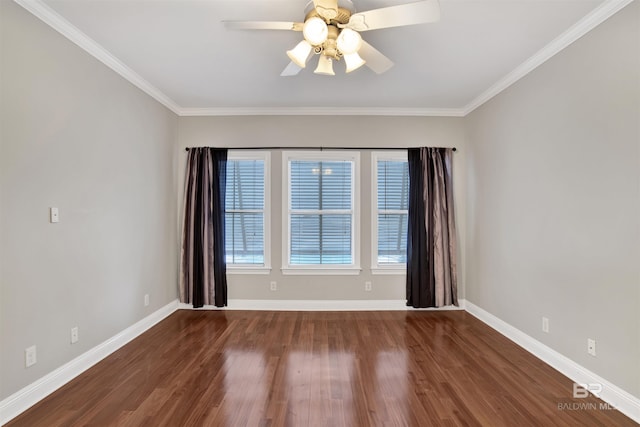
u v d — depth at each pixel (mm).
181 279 4152
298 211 4266
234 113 4203
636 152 1979
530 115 2939
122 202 3090
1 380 1935
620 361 2082
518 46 2648
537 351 2842
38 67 2174
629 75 2018
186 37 2533
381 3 2121
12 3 1993
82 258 2578
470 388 2328
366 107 4133
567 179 2512
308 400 2174
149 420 1963
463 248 4230
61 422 1942
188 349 2990
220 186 4137
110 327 2924
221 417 1992
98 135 2756
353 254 4234
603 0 2074
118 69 2973
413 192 4113
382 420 1967
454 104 4027
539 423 1944
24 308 2080
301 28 1987
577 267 2418
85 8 2170
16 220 2027
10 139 1989
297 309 4203
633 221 2000
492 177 3568
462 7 2146
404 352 2928
